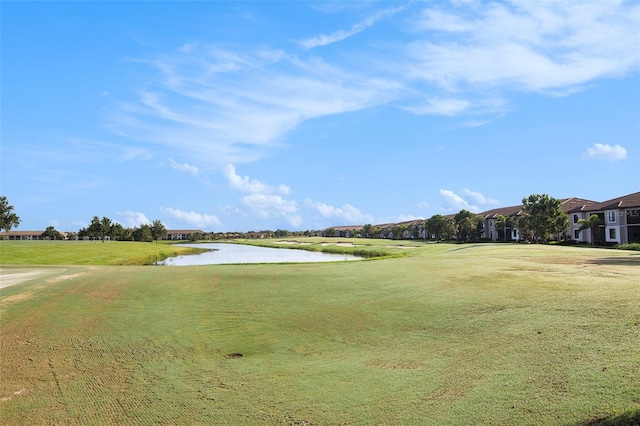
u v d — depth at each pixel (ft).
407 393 24.29
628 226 197.26
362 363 30.04
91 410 24.49
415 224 444.55
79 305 48.91
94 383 28.25
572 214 238.68
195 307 48.21
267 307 47.57
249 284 60.54
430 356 30.07
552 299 40.22
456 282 54.49
